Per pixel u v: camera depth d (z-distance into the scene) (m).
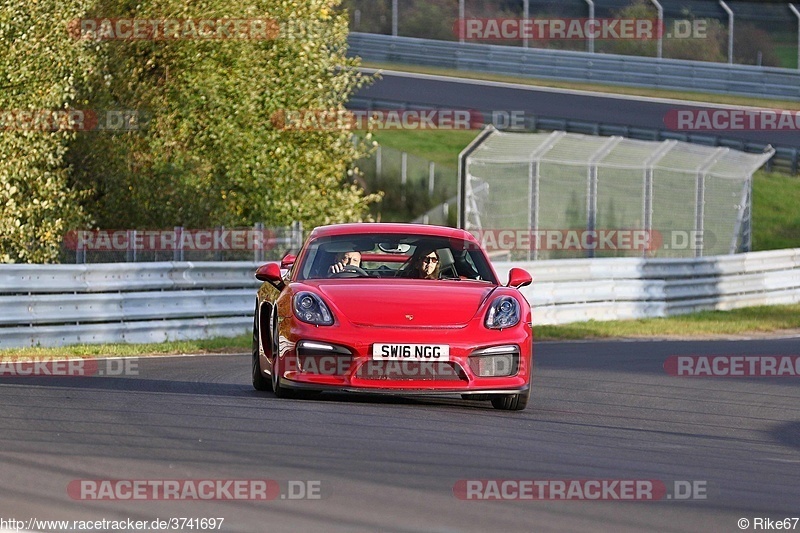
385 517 15.24
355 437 21.61
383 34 165.12
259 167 69.88
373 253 31.42
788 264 81.38
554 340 56.16
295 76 71.31
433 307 26.97
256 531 14.41
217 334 50.53
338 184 75.94
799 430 27.23
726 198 90.38
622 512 16.27
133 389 29.67
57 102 59.72
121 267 47.16
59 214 61.19
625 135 122.38
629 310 67.56
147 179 66.94
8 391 28.48
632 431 25.20
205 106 69.62
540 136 77.00
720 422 27.97
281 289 29.23
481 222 93.06
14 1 60.44
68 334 44.62
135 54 69.25
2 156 59.75
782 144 128.38
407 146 142.12
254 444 20.53
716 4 147.50
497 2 159.00
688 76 143.12
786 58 143.00
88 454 19.30
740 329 64.00
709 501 17.34
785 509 17.03
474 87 145.12
